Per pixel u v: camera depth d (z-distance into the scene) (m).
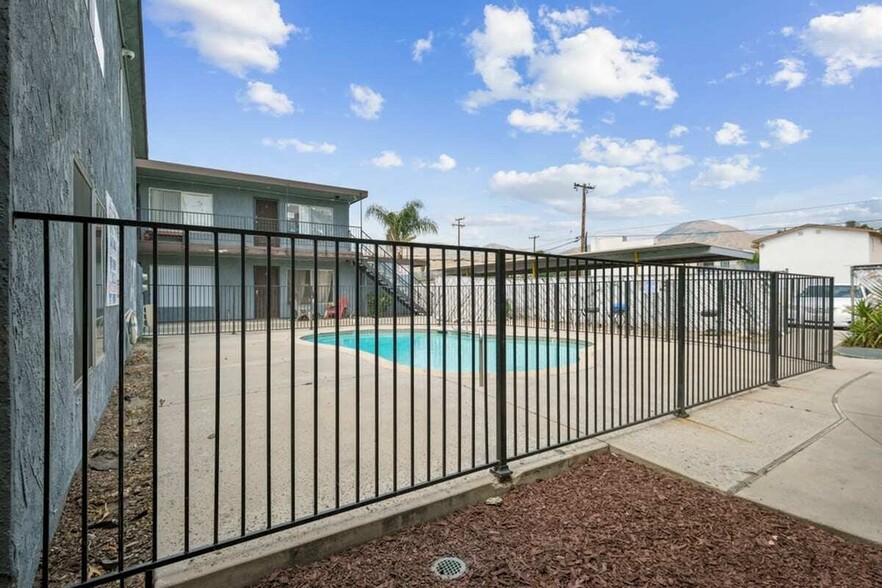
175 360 6.80
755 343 5.37
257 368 6.06
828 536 2.07
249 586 1.72
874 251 20.78
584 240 25.52
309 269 17.11
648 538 2.04
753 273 5.20
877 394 4.69
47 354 1.42
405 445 3.11
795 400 4.44
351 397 4.42
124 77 6.75
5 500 1.36
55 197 2.13
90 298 3.27
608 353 7.90
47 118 1.96
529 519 2.22
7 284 1.36
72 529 2.06
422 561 1.87
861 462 2.87
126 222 1.56
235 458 2.87
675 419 3.79
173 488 2.46
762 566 1.84
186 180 15.50
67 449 2.38
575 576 1.76
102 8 4.17
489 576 1.76
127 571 1.55
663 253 11.77
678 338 3.92
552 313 10.61
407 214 19.56
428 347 2.38
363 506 2.14
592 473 2.78
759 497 2.40
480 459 2.87
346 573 1.79
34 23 1.73
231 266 15.88
